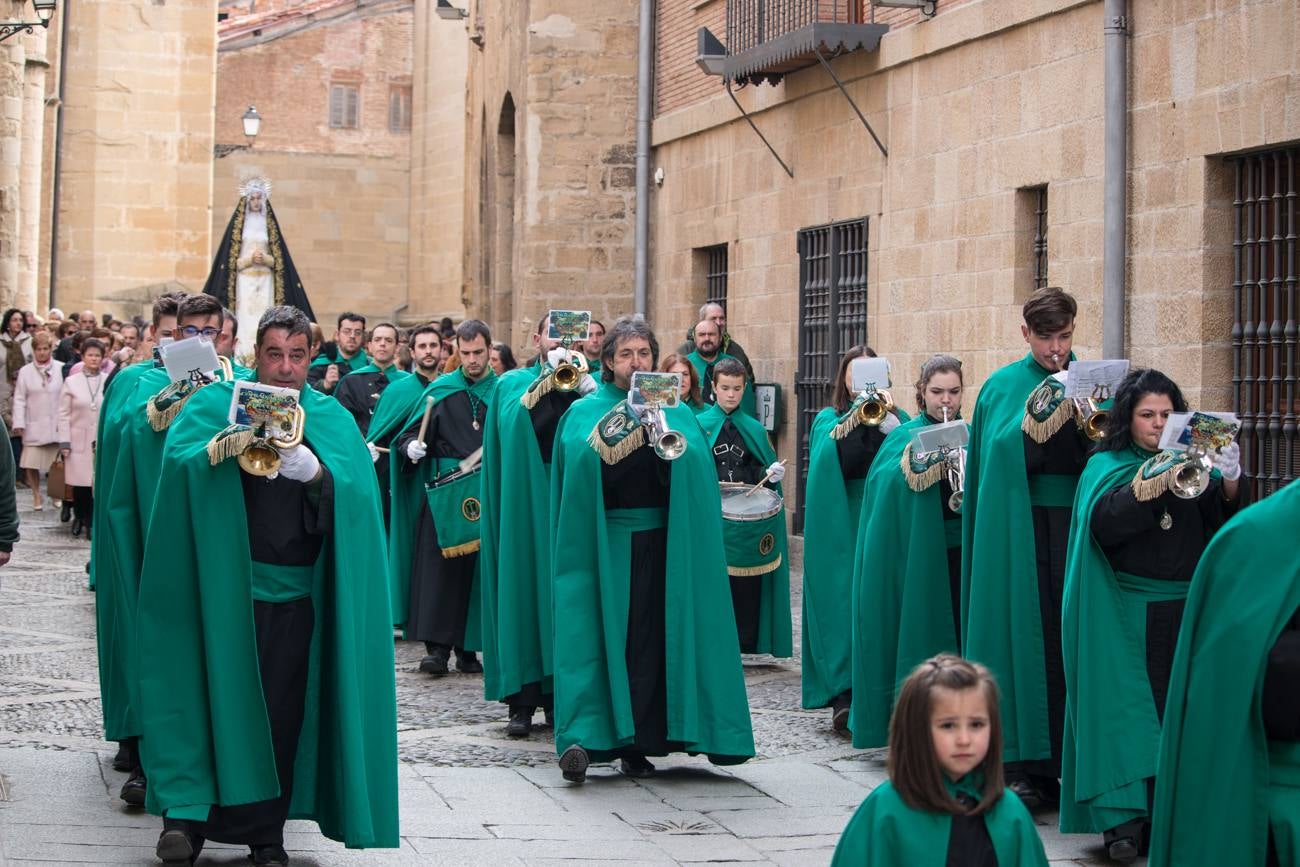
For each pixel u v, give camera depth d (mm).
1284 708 5641
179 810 7258
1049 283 14977
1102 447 8078
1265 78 12344
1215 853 5715
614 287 24938
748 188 21328
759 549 12750
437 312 50094
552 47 24688
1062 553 8891
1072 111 14617
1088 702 7902
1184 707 5859
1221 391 13000
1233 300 13000
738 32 20609
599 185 24844
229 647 7320
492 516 11289
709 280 23125
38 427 25703
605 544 9523
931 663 4938
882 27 17719
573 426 9758
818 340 19594
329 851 8039
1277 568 5672
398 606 14344
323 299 52375
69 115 42125
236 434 7188
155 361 9461
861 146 18359
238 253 25828
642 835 8445
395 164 52812
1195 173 13047
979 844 4891
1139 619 7938
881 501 10328
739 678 9617
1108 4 13758
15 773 9383
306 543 7535
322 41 52188
